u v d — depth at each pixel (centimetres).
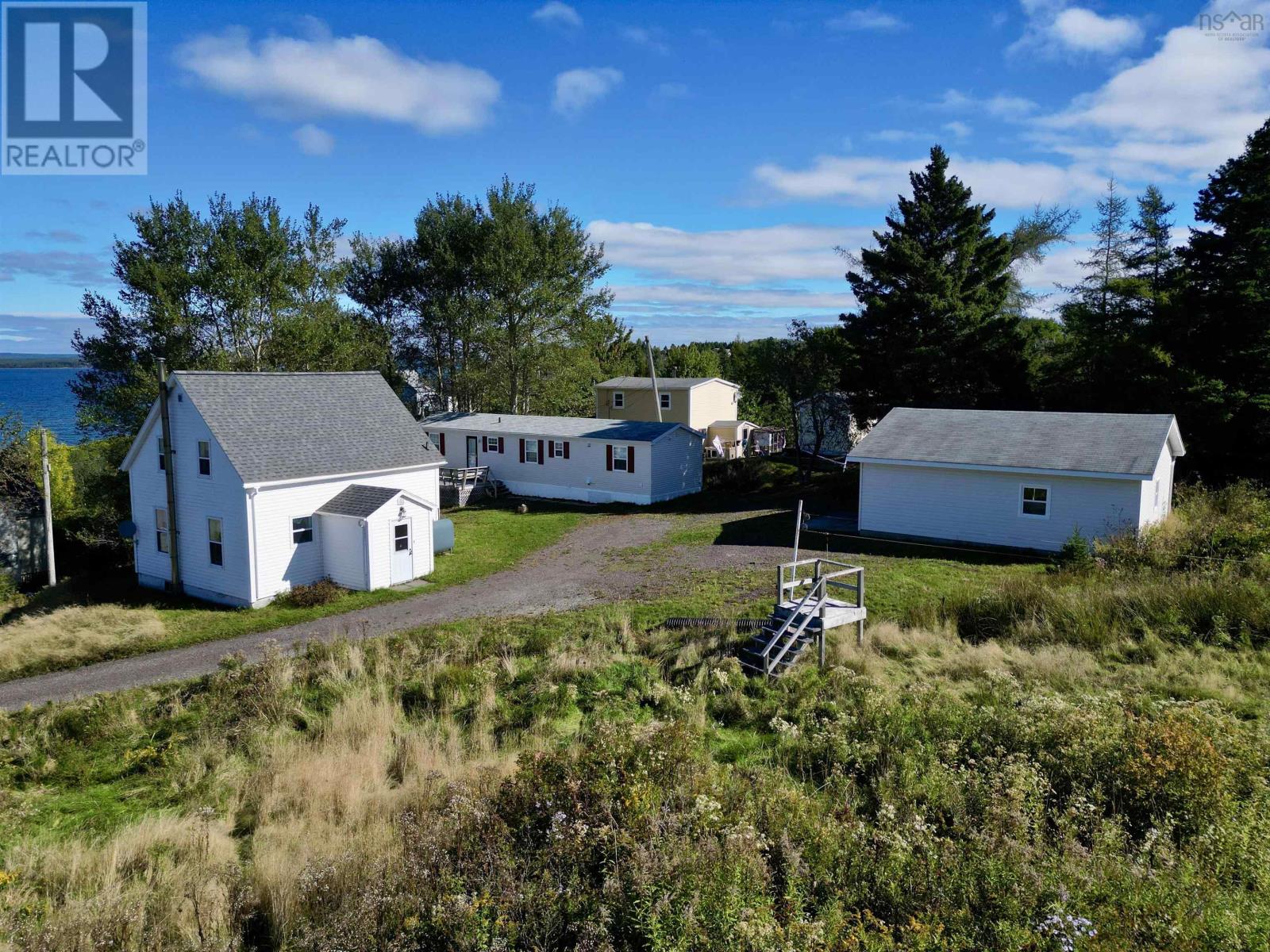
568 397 4672
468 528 2891
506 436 3678
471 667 1268
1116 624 1293
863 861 625
